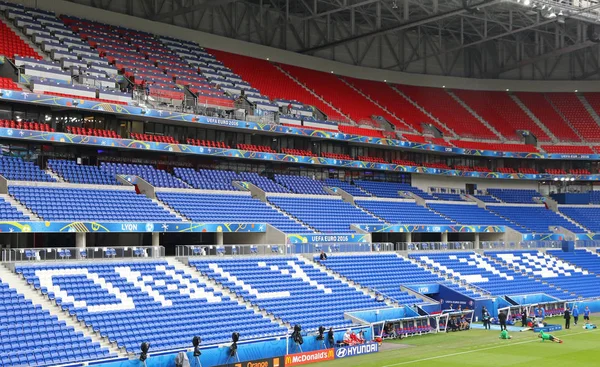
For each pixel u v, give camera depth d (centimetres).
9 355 3206
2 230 4166
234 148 6372
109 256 4472
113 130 5750
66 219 4622
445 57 9331
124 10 7006
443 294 5766
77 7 6575
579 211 8631
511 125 8812
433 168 8062
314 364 3912
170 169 6312
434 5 6656
